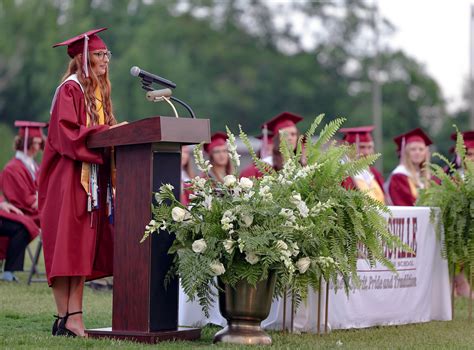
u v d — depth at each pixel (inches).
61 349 537.0
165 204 561.0
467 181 765.3
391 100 5014.8
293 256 578.2
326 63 4945.9
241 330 577.0
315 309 658.2
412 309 747.4
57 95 597.0
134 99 4156.0
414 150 1100.5
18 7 4340.6
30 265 1192.8
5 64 4296.3
